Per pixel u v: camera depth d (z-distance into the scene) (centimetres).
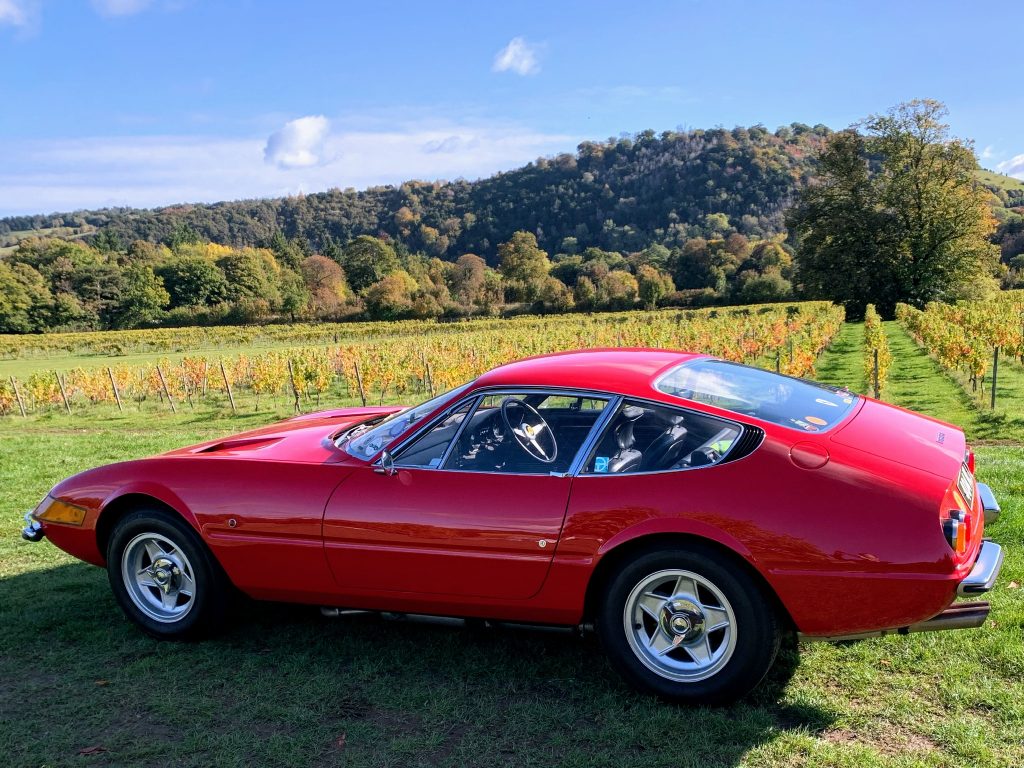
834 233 5991
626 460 308
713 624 296
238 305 11225
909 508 275
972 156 5594
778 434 299
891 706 293
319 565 350
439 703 313
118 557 394
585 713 300
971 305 3481
